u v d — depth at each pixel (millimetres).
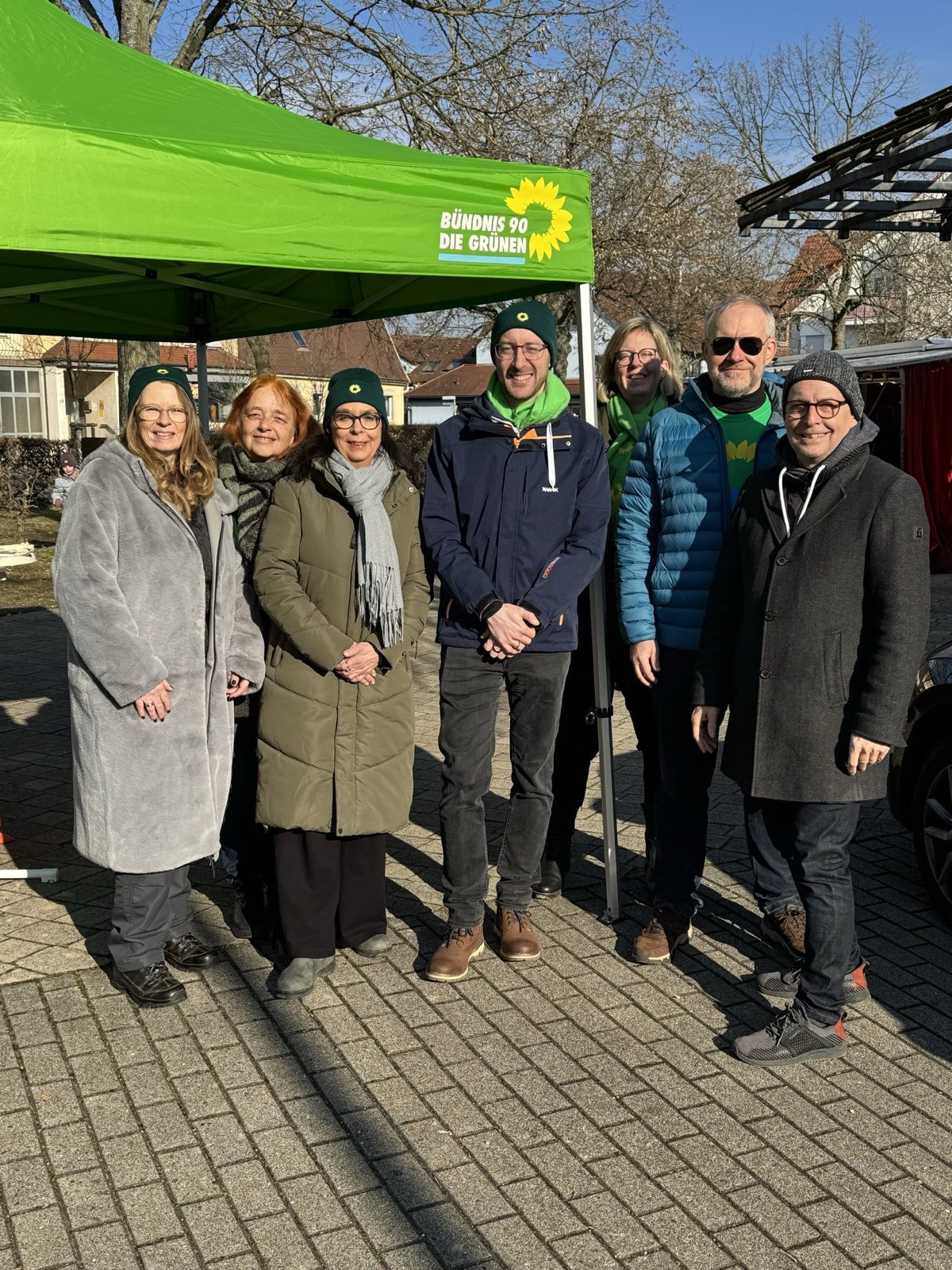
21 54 3746
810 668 3133
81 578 3305
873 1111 3047
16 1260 2480
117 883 3537
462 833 3770
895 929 4137
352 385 3525
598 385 4324
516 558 3637
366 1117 3006
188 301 6977
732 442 3719
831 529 3117
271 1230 2580
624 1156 2852
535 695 3711
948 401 13359
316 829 3561
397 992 3680
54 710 7430
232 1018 3504
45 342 34688
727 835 5109
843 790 3123
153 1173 2773
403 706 3725
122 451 3455
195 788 3531
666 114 21938
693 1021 3508
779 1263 2488
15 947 3953
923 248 30156
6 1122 2971
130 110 3514
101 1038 3381
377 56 15383
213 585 3564
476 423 3678
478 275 3816
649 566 3887
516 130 16422
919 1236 2572
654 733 4293
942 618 10469
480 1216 2635
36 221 3109
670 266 23531
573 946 4012
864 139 6699
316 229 3510
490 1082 3172
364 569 3533
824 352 3146
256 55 15492
